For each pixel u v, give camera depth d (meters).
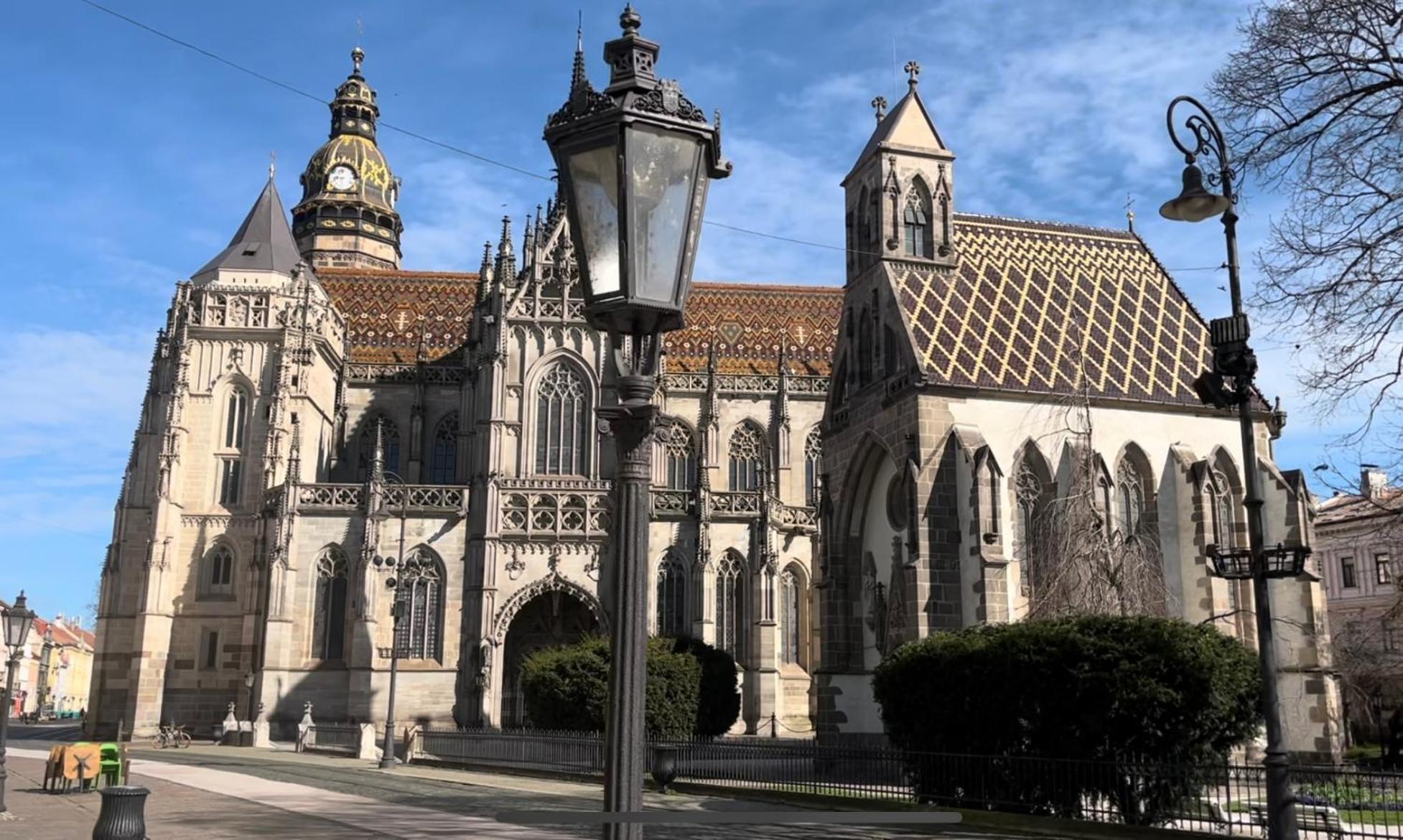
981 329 54.97
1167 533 54.16
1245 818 32.09
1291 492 53.06
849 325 59.31
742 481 93.00
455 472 92.94
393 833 27.73
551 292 83.31
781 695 80.56
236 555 84.75
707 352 96.88
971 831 31.56
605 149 9.09
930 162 58.31
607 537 77.94
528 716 63.69
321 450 90.56
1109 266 61.94
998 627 35.97
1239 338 22.91
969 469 49.47
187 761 57.94
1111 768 30.67
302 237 128.62
